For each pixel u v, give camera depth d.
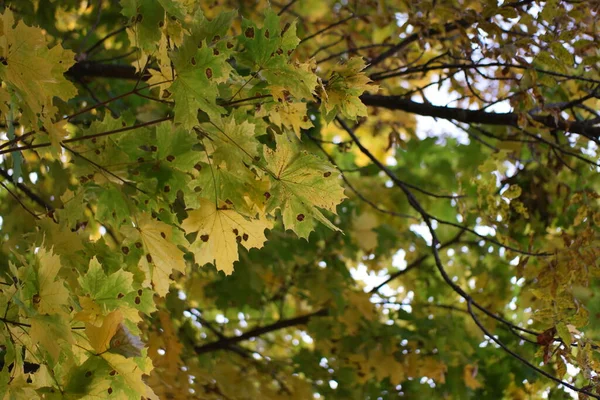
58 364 2.36
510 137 4.00
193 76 2.33
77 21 4.46
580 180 4.20
